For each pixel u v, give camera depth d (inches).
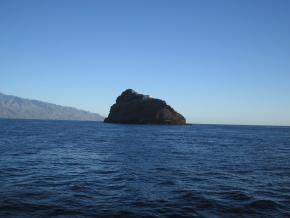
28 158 1094.4
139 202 528.1
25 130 3464.6
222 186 680.4
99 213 463.8
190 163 1064.2
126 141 2066.9
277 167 1011.9
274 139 2930.6
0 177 721.6
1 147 1459.2
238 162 1128.2
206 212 482.3
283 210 503.5
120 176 776.3
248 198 572.7
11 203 499.5
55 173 802.8
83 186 649.0
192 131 4271.7
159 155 1285.7
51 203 508.7
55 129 4013.3
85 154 1275.8
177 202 534.3
